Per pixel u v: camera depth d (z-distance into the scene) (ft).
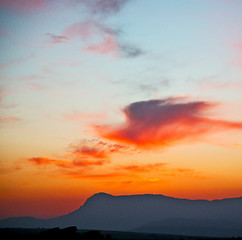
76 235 360.69
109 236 376.89
